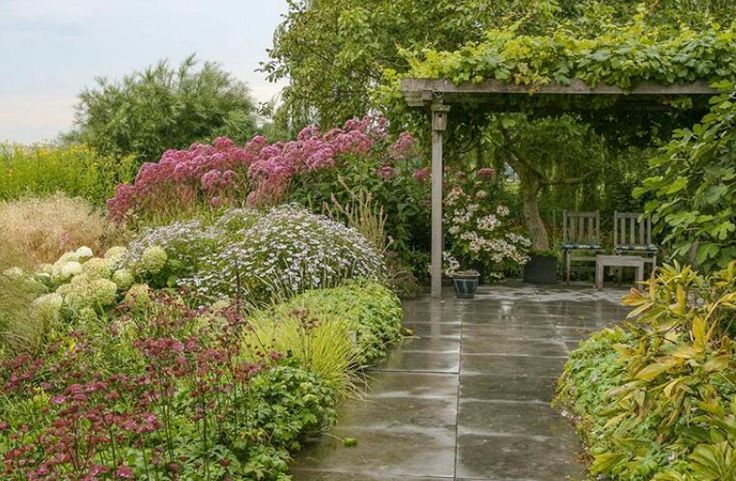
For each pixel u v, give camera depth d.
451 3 11.41
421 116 10.22
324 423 4.32
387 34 11.96
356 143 10.04
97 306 6.36
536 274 11.14
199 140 21.47
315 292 6.87
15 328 5.03
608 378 4.43
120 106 21.91
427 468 3.77
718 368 3.07
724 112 3.96
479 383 5.36
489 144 10.92
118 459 3.29
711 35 8.46
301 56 13.09
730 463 2.59
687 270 3.75
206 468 3.28
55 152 13.86
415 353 6.31
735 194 3.94
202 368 3.77
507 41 8.86
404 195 10.33
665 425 3.30
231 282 7.01
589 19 10.66
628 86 8.52
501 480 3.63
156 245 7.48
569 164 12.02
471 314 8.30
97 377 4.13
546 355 6.26
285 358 4.59
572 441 4.16
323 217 8.48
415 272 10.66
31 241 8.81
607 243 11.94
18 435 3.23
